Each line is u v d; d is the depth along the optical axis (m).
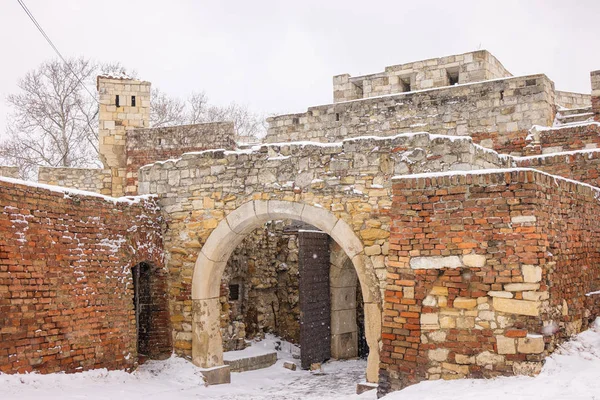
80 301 8.02
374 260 8.21
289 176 9.05
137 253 9.37
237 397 8.91
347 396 8.16
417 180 6.64
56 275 7.67
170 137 15.09
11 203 7.09
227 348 12.41
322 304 13.63
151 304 9.97
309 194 8.82
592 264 7.65
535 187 6.10
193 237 9.86
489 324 6.15
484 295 6.20
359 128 14.55
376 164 8.35
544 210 6.29
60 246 7.79
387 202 8.20
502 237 6.16
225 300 12.52
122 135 16.00
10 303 6.96
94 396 7.31
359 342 14.99
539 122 12.38
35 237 7.40
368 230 8.29
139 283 10.14
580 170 9.04
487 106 12.95
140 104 16.20
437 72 15.48
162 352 9.86
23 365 7.07
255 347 13.23
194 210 9.88
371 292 8.20
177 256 9.98
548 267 6.20
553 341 6.19
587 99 17.50
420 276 6.57
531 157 9.48
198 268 9.75
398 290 6.69
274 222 14.84
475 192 6.34
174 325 9.94
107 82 16.08
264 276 14.34
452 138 7.91
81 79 23.41
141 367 9.45
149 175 10.36
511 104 12.70
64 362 7.68
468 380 6.12
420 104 13.79
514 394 5.36
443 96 13.50
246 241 13.79
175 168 10.10
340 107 14.85
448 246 6.43
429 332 6.46
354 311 14.61
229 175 9.59
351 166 8.54
